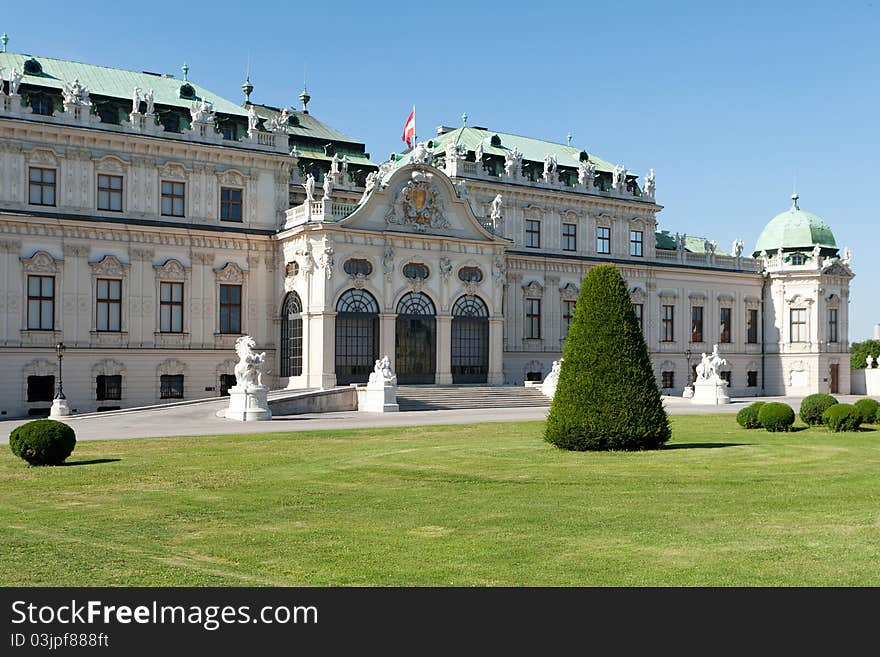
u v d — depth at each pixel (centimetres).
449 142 8550
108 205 6906
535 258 8762
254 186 7488
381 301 7231
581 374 3628
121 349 6875
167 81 7719
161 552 1889
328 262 6956
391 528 2119
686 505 2381
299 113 9062
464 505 2408
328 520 2220
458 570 1730
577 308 3722
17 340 6525
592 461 3256
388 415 5994
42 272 6619
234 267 7350
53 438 3247
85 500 2516
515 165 8794
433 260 7500
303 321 7106
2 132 6500
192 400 6544
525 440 4100
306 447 3869
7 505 2439
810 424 4941
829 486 2681
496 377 7775
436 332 7506
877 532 2033
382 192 7269
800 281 10312
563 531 2069
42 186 6669
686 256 9956
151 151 7056
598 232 9300
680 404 7750
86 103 6812
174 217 7162
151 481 2861
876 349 13112
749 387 10375
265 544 1958
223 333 7319
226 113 7431
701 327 9988
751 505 2377
